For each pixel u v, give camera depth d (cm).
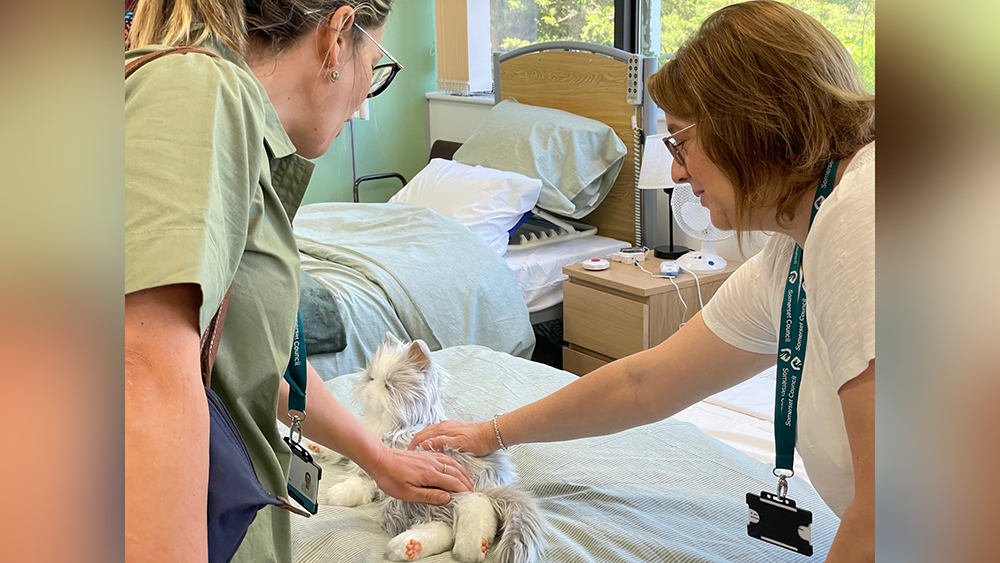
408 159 514
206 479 51
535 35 442
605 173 366
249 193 63
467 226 338
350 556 117
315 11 79
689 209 314
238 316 73
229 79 63
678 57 92
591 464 148
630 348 304
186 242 52
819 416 98
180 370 50
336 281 276
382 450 119
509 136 376
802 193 86
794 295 103
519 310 313
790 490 140
